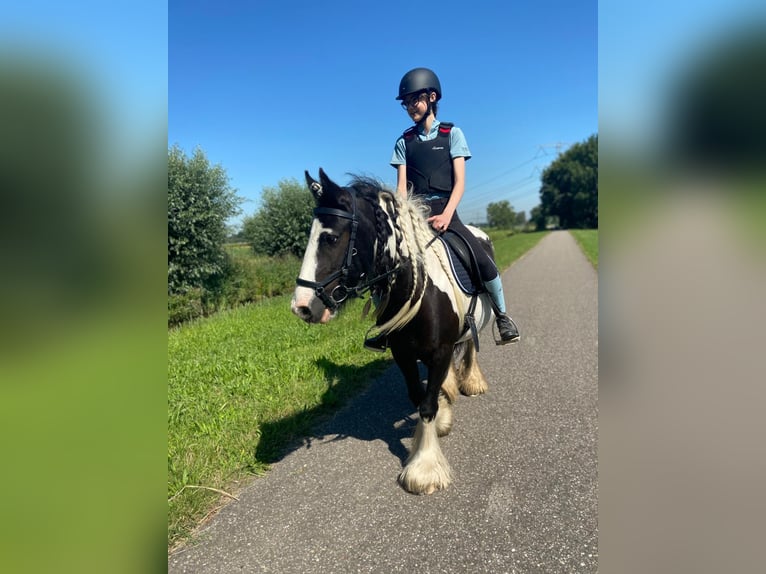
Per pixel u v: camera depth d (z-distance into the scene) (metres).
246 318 7.77
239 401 3.75
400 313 2.41
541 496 2.40
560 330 6.02
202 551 2.11
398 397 3.85
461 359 3.95
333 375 4.27
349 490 2.54
